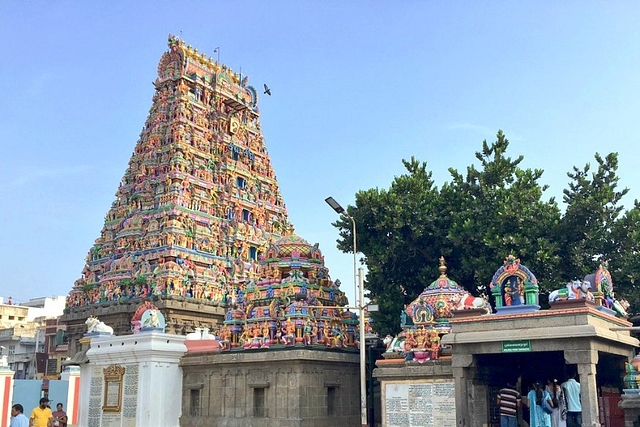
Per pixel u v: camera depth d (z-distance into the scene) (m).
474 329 25.28
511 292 25.86
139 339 36.72
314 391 33.16
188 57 70.44
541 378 28.56
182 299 57.62
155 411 35.53
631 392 24.47
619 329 24.27
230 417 34.56
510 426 24.84
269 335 34.88
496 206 41.00
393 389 28.09
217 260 63.47
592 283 26.36
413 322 29.88
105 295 61.25
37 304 137.00
